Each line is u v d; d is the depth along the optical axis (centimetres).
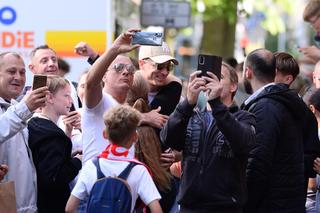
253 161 1296
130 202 1180
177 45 5666
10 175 1282
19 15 2039
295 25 5066
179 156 1427
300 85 2414
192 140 1229
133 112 1195
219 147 1216
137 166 1190
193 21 5219
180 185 1248
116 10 3228
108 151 1198
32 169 1305
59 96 1339
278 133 1313
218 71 1198
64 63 1941
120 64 1381
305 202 1417
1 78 1327
